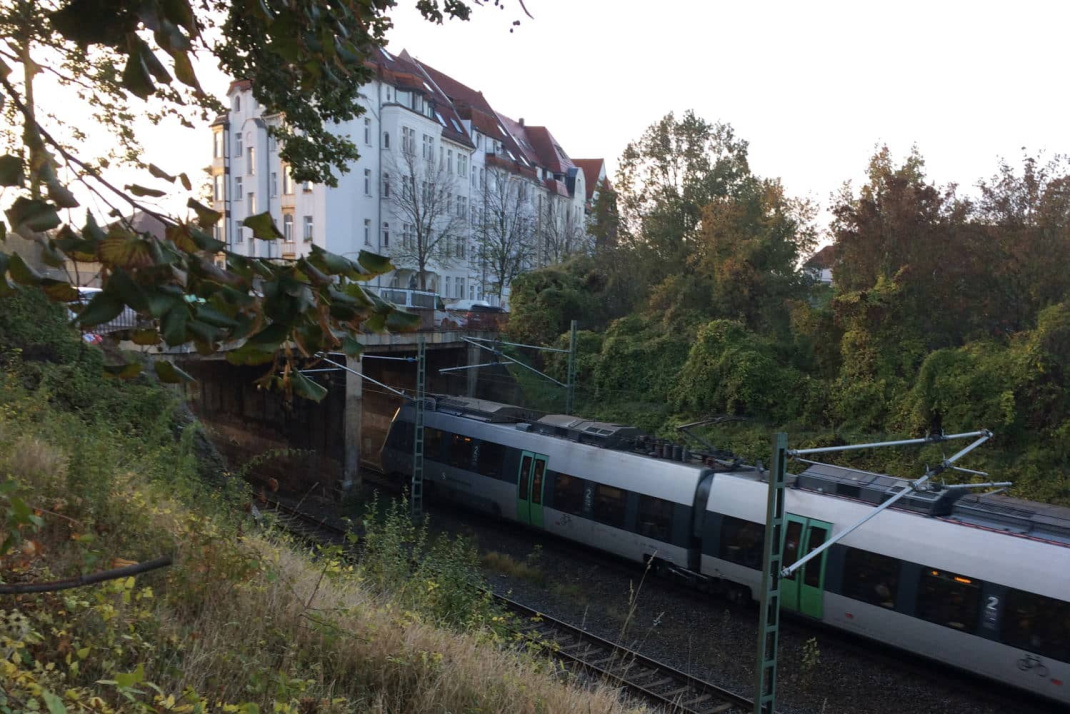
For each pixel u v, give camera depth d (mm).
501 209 47750
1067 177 20656
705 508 15039
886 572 12242
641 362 27922
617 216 34062
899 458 20234
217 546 6270
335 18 2525
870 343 22094
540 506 18625
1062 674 10312
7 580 4609
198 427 10180
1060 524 11469
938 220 22766
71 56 5582
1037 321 19656
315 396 2334
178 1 1861
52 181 1828
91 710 3535
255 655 5176
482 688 5961
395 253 42000
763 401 24000
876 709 11148
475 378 31109
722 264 28203
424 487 23016
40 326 14898
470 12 9969
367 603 7250
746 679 11797
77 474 6945
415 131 43312
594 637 12414
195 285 2035
